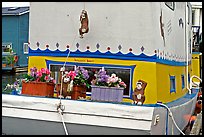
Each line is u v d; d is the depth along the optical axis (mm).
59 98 4895
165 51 5730
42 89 5148
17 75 21078
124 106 4523
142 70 5219
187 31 8031
